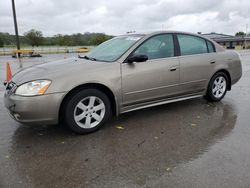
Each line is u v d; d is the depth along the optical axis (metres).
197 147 3.18
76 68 3.59
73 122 3.50
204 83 4.89
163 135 3.57
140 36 4.25
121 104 3.89
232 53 5.37
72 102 3.45
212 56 4.93
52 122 3.38
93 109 3.66
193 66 4.61
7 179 2.53
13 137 3.54
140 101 4.08
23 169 2.71
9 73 7.34
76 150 3.14
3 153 3.07
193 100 5.41
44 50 36.59
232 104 5.09
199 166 2.72
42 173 2.63
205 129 3.77
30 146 3.26
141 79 3.97
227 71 5.22
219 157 2.91
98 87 3.71
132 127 3.89
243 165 2.72
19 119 3.32
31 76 3.40
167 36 4.43
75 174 2.61
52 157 2.97
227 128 3.80
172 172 2.62
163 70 4.19
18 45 24.86
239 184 2.39
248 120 4.14
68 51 35.06
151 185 2.41
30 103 3.20
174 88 4.43
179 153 3.03
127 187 2.38
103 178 2.54
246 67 12.24
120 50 4.07
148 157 2.94
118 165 2.78
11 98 3.30
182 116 4.37
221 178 2.49
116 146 3.24
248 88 6.75
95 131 3.72
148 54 4.13
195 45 4.77
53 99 3.29
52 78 3.33
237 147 3.16
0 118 4.31
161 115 4.43
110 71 3.71
